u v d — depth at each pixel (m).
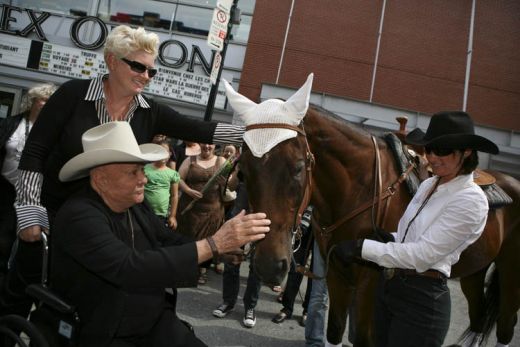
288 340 4.16
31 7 12.29
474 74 11.68
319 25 11.84
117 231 1.82
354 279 2.72
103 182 1.77
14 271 2.28
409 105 11.76
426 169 3.01
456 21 11.74
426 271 2.17
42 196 2.26
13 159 3.11
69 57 11.54
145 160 1.70
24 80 11.74
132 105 2.29
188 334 1.97
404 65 11.79
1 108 11.83
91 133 1.81
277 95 10.07
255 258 2.03
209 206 5.25
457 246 2.05
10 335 1.81
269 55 11.85
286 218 2.06
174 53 11.73
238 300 5.12
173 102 11.52
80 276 1.75
